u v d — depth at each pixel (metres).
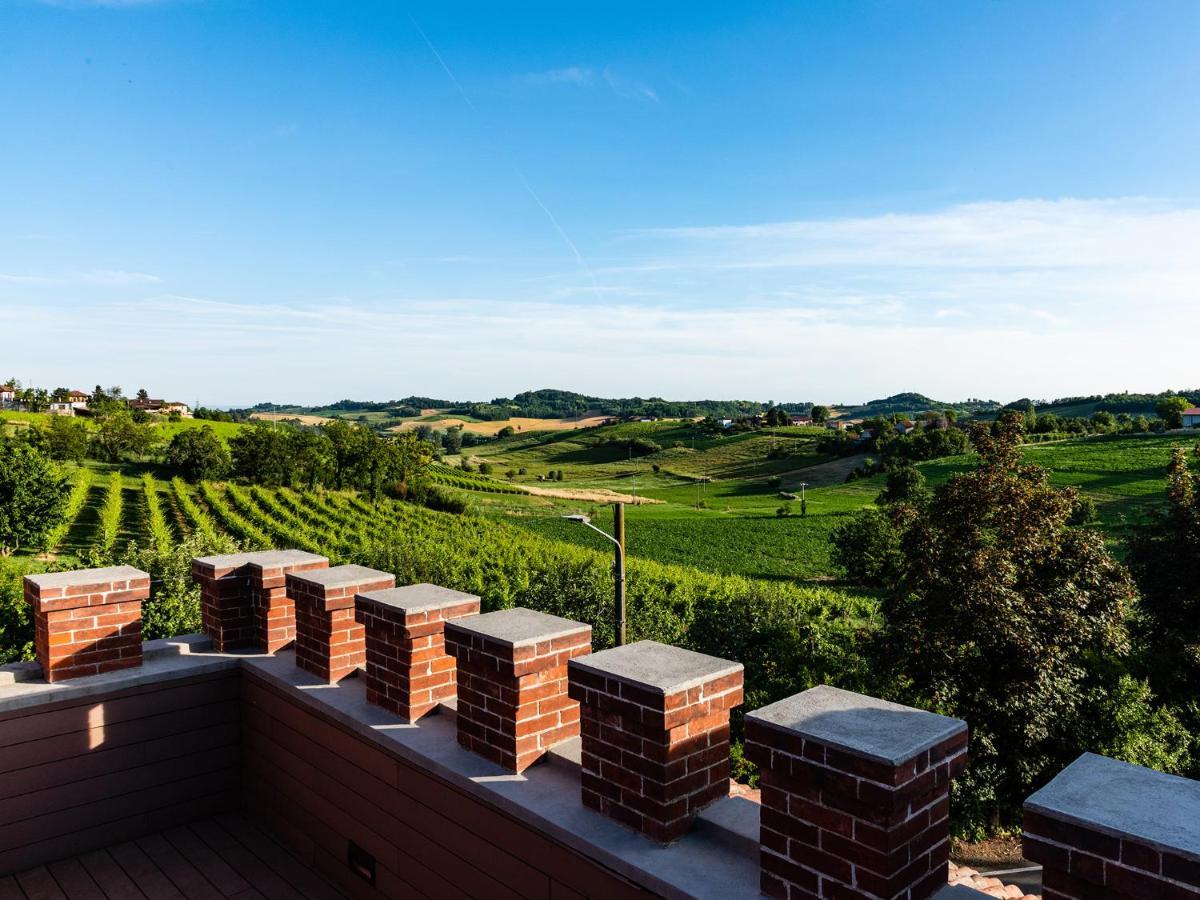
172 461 72.38
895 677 16.94
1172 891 1.42
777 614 27.80
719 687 2.43
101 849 3.87
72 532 49.16
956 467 88.31
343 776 3.47
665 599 34.44
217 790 4.23
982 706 14.82
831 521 71.50
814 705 2.15
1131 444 87.69
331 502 70.31
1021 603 14.25
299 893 3.51
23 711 3.62
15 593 23.08
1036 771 14.78
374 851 3.30
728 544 61.53
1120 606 14.73
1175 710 17.52
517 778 2.76
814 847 1.94
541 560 45.41
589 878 2.36
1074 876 1.58
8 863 3.61
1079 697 15.02
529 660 2.77
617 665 2.49
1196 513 19.03
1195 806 1.58
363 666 3.88
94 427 87.12
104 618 3.92
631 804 2.38
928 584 15.46
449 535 57.97
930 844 1.95
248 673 4.17
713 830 2.32
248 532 52.06
